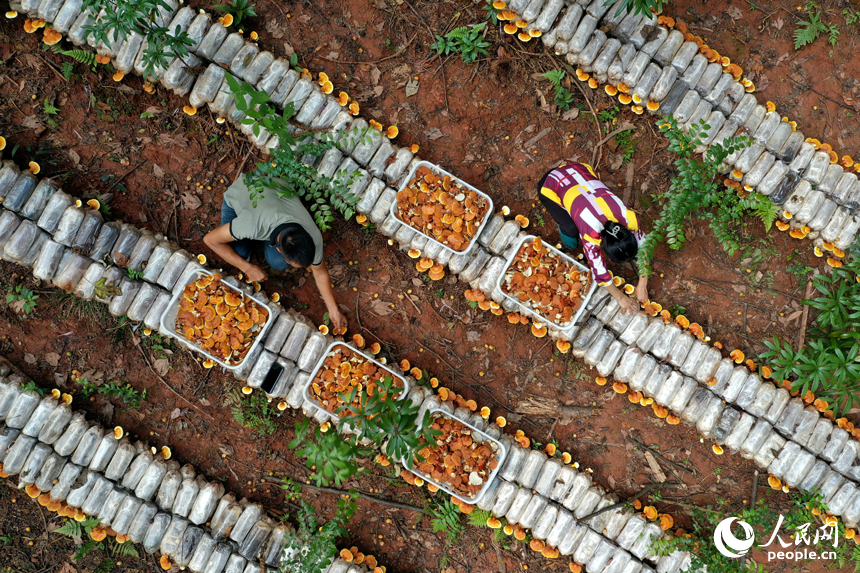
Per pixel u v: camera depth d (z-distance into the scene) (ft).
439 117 15.98
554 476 15.37
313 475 12.14
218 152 15.70
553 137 16.07
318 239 13.30
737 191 15.75
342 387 14.43
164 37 14.05
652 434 16.16
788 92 16.02
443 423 14.74
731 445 15.42
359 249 16.06
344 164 14.97
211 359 15.19
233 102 14.69
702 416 15.39
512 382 16.24
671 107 15.38
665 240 15.96
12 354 15.49
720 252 16.07
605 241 12.42
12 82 15.15
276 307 15.15
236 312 14.17
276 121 13.09
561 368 16.19
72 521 15.29
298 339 15.08
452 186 14.73
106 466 15.24
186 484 15.34
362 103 15.79
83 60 14.52
